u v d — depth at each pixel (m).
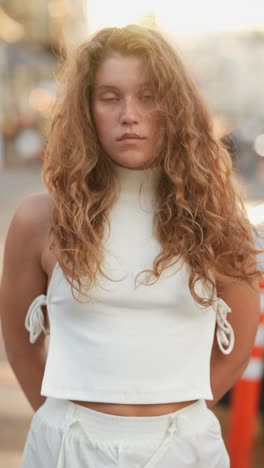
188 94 1.70
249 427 3.07
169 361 1.65
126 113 1.63
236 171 2.06
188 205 1.68
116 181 1.71
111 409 1.65
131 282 1.64
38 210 1.76
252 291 1.81
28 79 26.81
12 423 3.83
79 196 1.67
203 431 1.68
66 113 1.70
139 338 1.64
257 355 3.04
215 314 1.73
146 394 1.63
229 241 1.70
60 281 1.68
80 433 1.64
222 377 1.90
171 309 1.65
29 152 24.12
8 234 1.81
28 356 1.93
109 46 1.66
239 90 34.84
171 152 1.67
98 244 1.65
